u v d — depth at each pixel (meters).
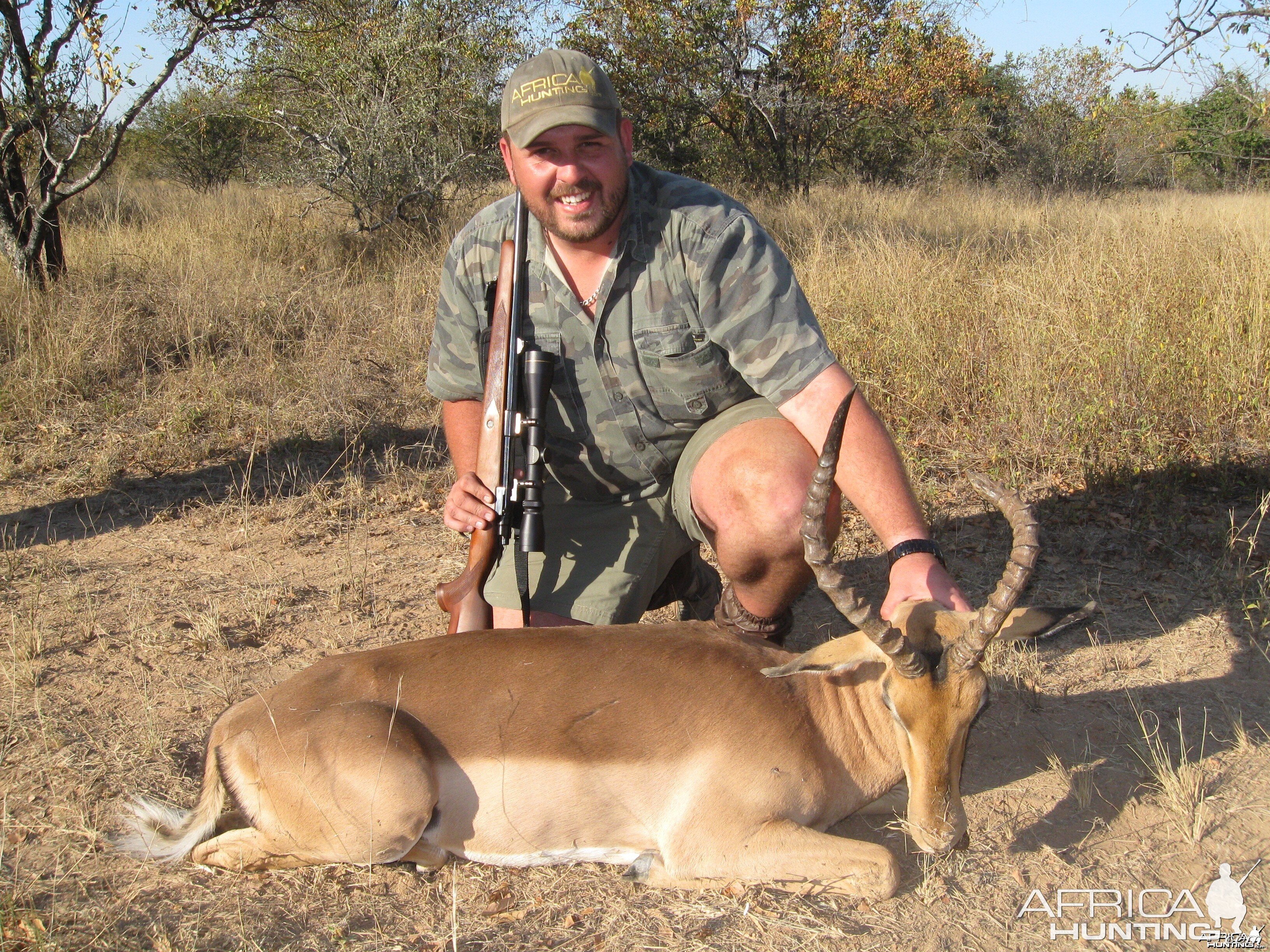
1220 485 5.56
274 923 2.75
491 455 3.49
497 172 14.84
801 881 2.88
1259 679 3.93
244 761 2.90
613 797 2.94
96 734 3.53
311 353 7.75
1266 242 8.89
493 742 2.92
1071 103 24.59
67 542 5.12
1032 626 2.91
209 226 11.99
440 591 3.53
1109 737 3.63
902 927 2.77
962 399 6.71
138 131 23.03
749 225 3.44
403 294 9.17
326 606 4.52
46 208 8.85
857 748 3.08
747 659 3.12
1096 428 5.94
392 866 2.99
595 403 3.57
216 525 5.36
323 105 13.59
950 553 4.97
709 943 2.71
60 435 6.39
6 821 3.07
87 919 2.73
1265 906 2.84
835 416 2.47
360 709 2.90
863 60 19.86
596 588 3.77
